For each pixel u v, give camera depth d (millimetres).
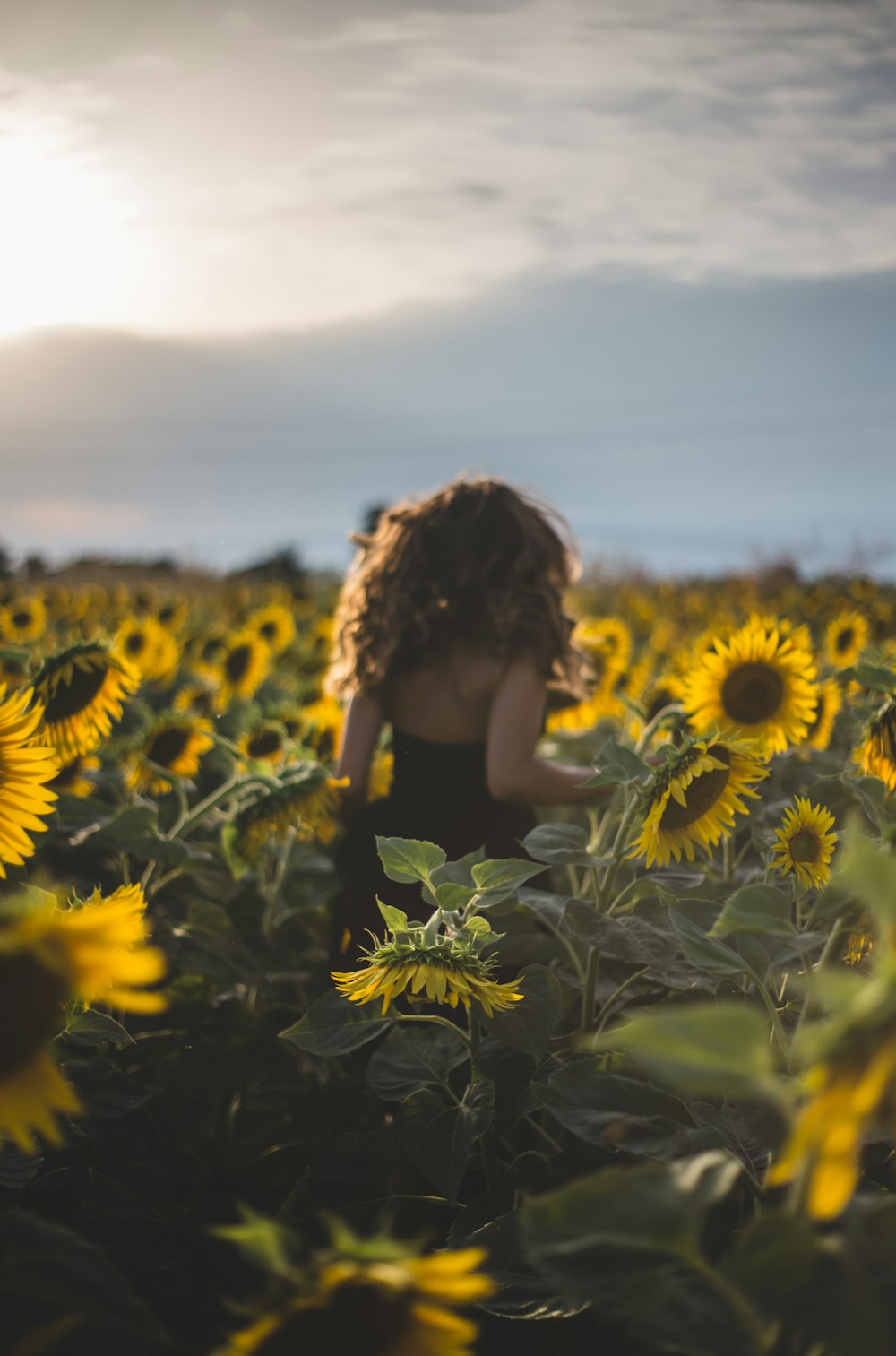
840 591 8133
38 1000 711
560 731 3939
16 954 690
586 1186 825
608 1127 1313
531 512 2822
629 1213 810
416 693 2764
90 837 2418
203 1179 2236
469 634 2709
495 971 2221
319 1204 1737
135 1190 1771
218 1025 2449
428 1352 743
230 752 2906
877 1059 622
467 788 2715
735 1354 891
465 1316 1571
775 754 2592
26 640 5867
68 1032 1515
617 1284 798
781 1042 1373
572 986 2023
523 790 2652
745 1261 803
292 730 3479
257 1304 741
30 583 9508
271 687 4754
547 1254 807
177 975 2518
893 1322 770
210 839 3129
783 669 2373
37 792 1295
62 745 2273
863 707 2506
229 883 2584
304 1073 2670
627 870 2242
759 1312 811
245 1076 2260
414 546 2781
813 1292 789
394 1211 1711
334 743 3369
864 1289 785
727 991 1746
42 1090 731
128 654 4852
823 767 2738
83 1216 1696
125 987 1879
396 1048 1895
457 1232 1635
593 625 4324
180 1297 1765
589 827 3695
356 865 2715
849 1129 636
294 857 2961
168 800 3350
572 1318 1529
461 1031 1808
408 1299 737
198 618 8398
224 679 4719
